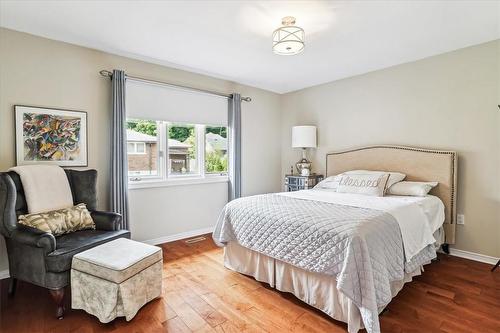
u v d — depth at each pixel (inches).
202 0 78.5
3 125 94.4
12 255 80.3
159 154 136.5
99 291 69.9
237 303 80.5
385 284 65.1
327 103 166.1
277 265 86.4
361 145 149.8
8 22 92.0
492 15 87.3
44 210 88.7
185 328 68.9
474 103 111.7
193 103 145.1
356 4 80.2
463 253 115.5
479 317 72.7
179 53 119.3
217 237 104.3
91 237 86.0
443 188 116.1
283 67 138.3
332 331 67.5
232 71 145.0
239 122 161.6
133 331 67.7
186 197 144.7
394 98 135.9
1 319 72.3
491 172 108.4
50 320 72.1
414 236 85.0
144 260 76.2
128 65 123.3
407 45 111.0
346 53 119.5
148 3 80.4
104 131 117.3
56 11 85.0
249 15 86.7
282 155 195.0
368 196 114.7
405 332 66.6
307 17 87.8
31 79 99.7
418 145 128.0
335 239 67.7
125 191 118.1
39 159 101.2
